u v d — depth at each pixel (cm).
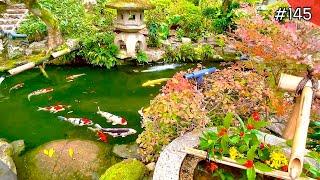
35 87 683
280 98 419
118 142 490
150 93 673
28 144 483
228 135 327
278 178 311
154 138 371
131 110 596
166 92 394
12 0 784
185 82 396
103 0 972
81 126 535
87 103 620
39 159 397
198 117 365
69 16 884
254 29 415
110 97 650
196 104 370
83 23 865
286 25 390
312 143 399
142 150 387
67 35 840
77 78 734
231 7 995
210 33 940
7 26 898
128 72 777
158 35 893
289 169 275
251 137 314
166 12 1027
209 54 838
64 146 411
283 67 408
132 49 809
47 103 617
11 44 840
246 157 306
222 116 399
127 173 346
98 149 414
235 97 422
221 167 328
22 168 396
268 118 427
